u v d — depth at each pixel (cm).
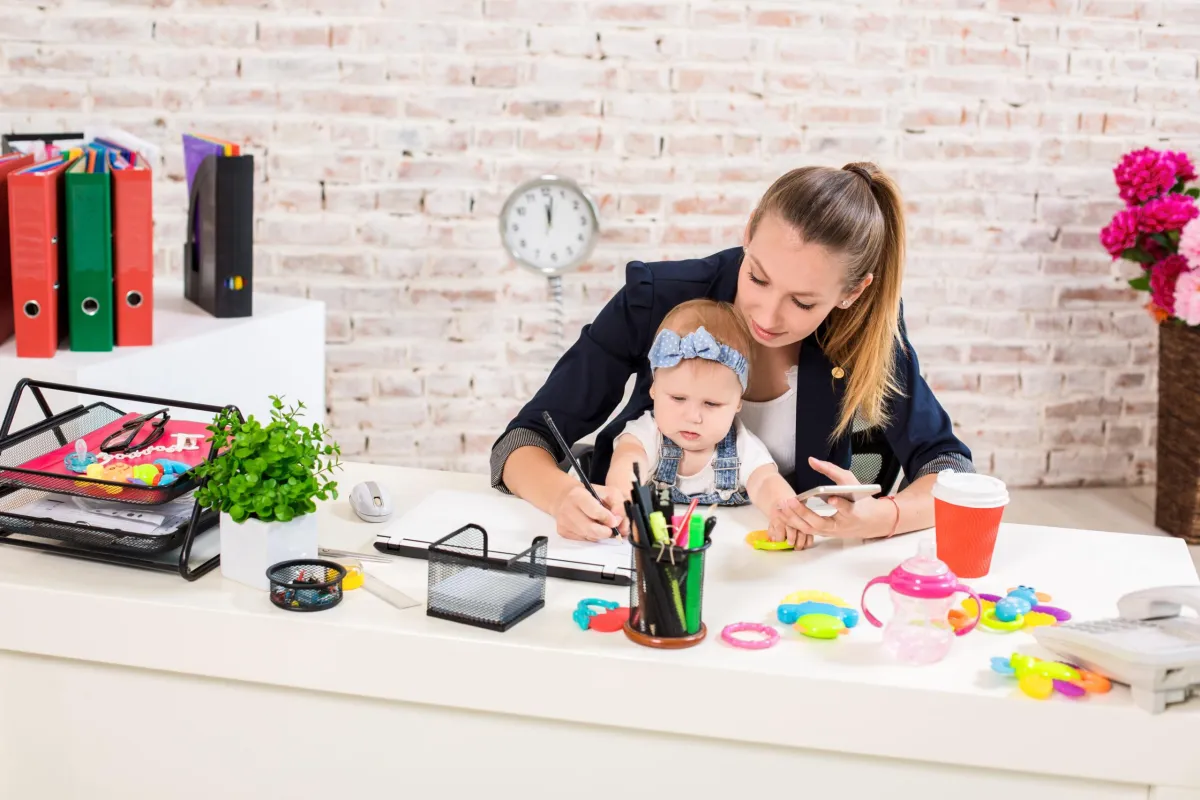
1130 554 147
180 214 319
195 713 124
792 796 115
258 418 227
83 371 183
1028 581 138
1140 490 347
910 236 332
